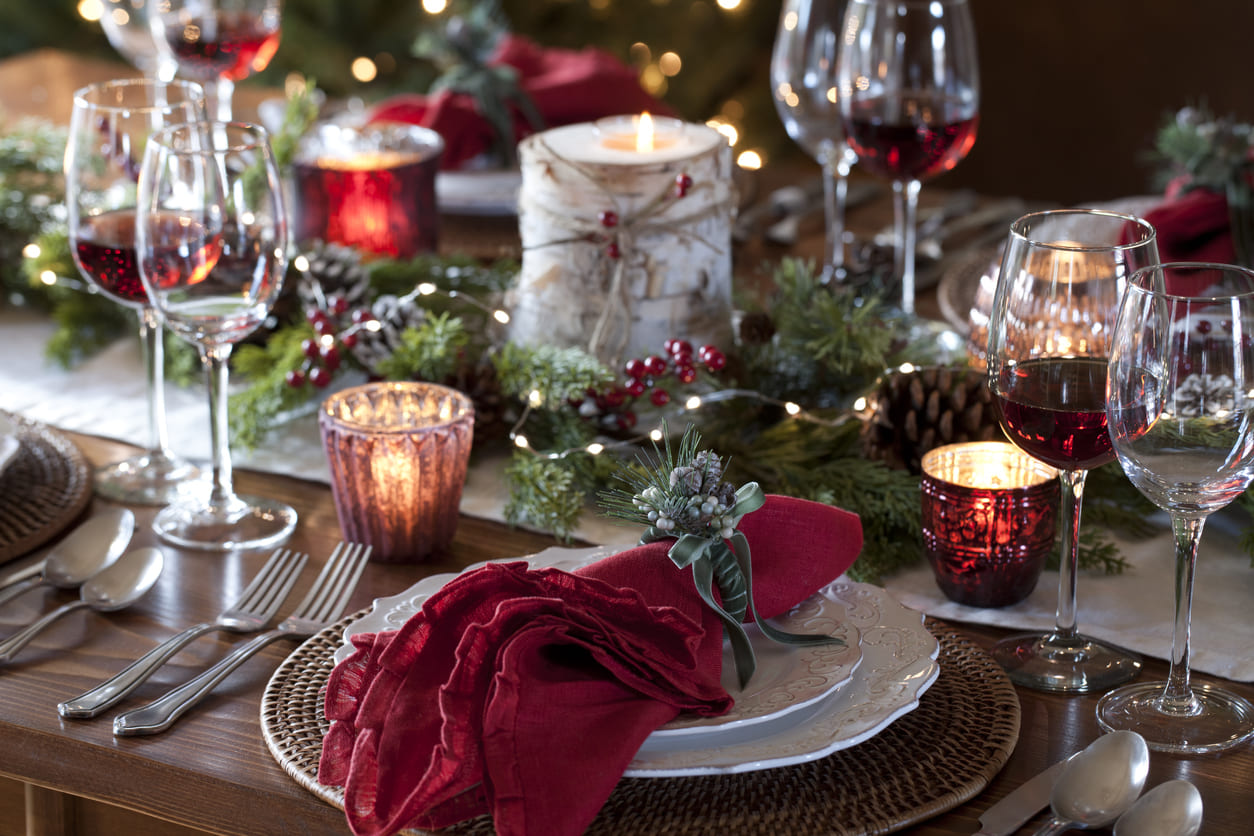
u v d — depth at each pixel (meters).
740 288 1.93
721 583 1.46
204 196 1.63
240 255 1.64
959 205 2.23
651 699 1.41
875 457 1.69
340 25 4.38
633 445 1.74
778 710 1.41
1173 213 1.87
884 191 2.30
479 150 2.21
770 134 4.84
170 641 1.53
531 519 1.67
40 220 2.04
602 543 1.67
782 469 1.69
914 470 1.70
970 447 1.62
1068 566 1.53
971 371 1.69
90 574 1.61
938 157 1.88
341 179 1.97
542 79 2.27
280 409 1.79
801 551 1.51
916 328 1.87
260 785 1.43
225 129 1.65
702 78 4.69
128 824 1.52
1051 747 1.46
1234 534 1.67
